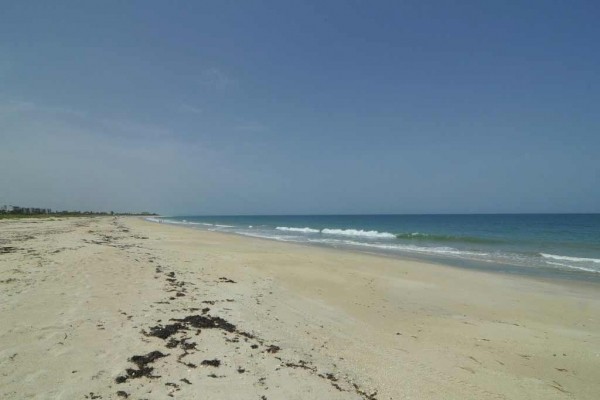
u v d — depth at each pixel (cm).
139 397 393
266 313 795
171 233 3488
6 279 830
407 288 1185
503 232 4419
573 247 2602
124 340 540
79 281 867
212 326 653
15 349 467
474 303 1027
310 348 611
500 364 619
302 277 1271
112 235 2691
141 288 874
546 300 1073
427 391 504
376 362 586
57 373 421
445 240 3209
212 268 1323
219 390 427
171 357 503
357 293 1089
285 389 449
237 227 6209
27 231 2489
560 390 539
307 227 6250
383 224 7400
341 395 456
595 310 974
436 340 719
